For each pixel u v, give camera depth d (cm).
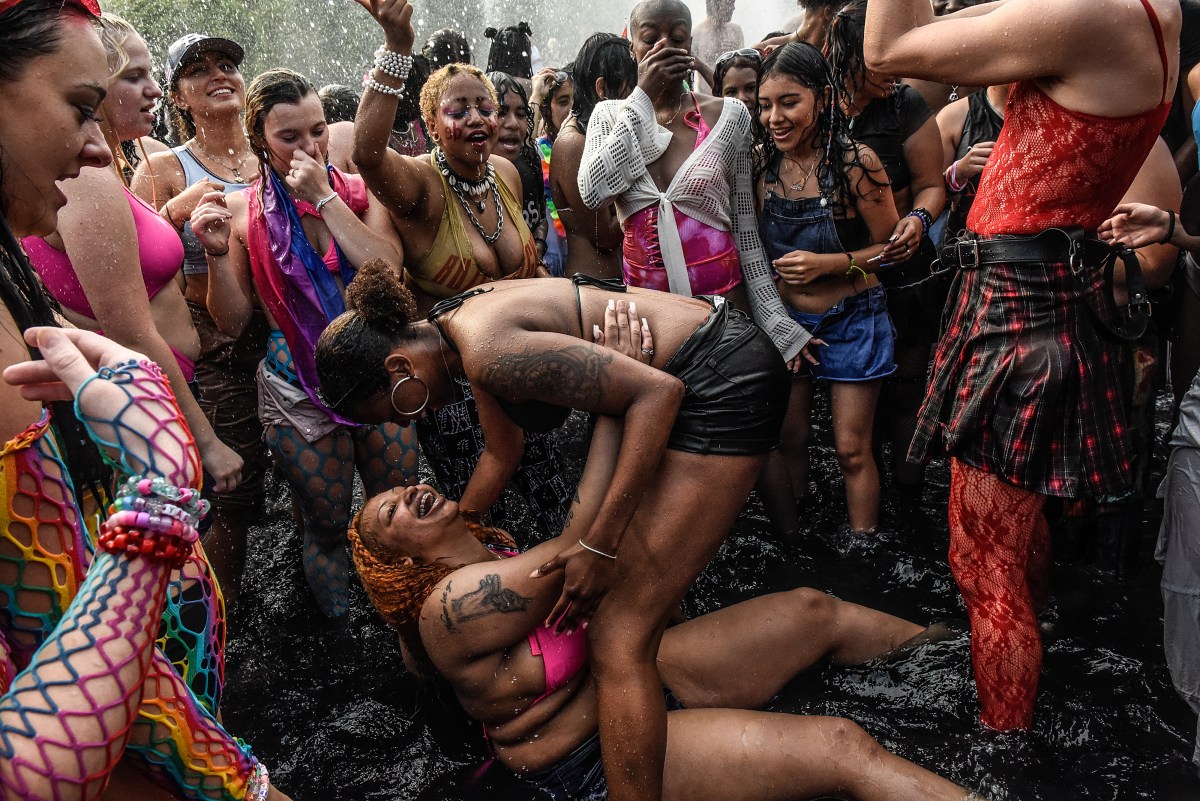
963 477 250
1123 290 295
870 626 275
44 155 128
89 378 114
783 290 347
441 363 233
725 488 224
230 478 268
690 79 429
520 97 420
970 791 220
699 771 224
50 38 124
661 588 222
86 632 111
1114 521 300
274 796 161
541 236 429
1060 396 231
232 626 319
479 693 234
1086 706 254
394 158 293
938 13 402
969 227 246
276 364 297
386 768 257
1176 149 382
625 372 209
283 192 292
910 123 349
